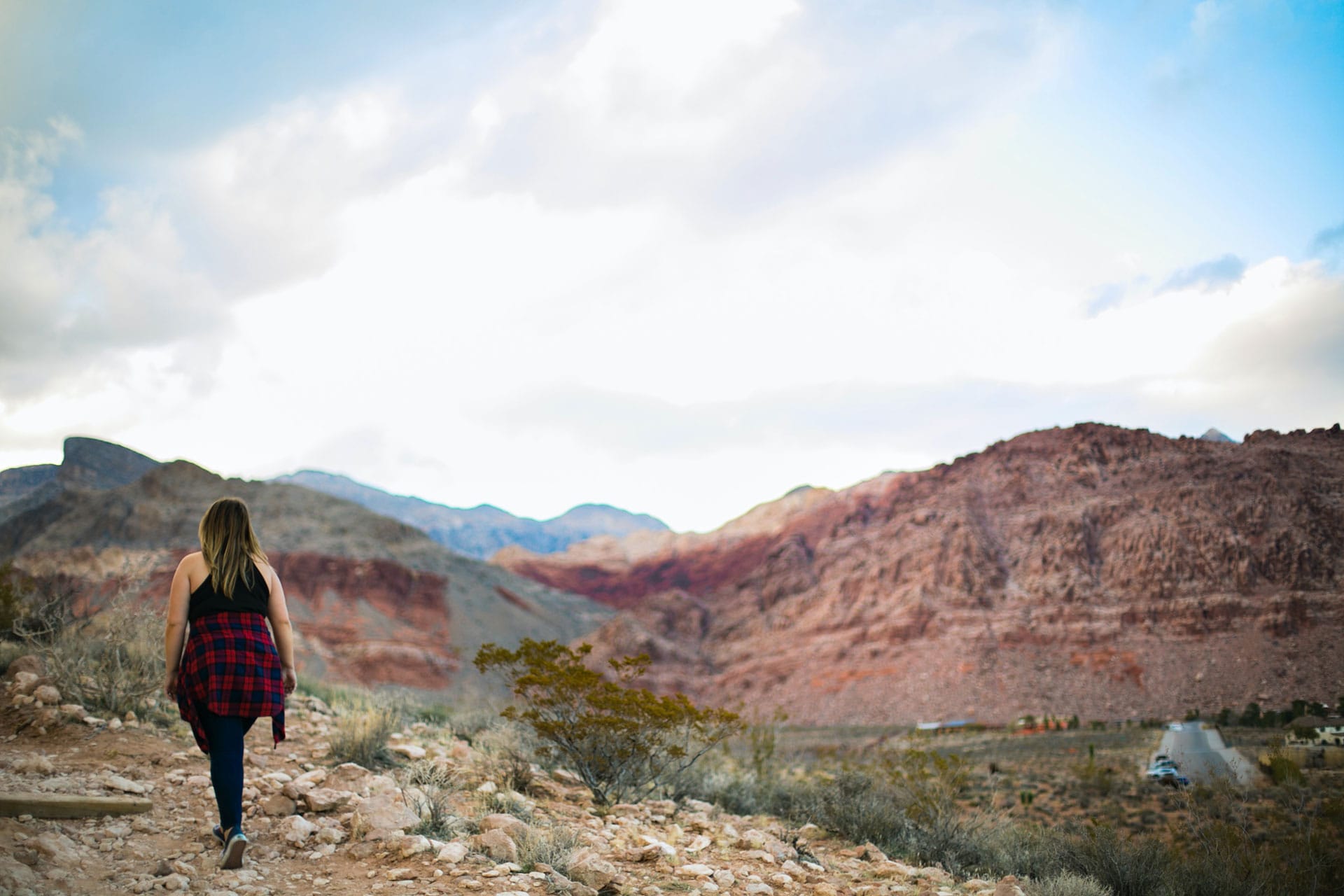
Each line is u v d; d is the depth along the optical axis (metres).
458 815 6.64
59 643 9.48
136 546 131.12
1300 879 7.92
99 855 4.87
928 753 11.59
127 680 8.62
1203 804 10.64
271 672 5.01
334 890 4.85
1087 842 8.11
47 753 7.03
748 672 147.75
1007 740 61.59
